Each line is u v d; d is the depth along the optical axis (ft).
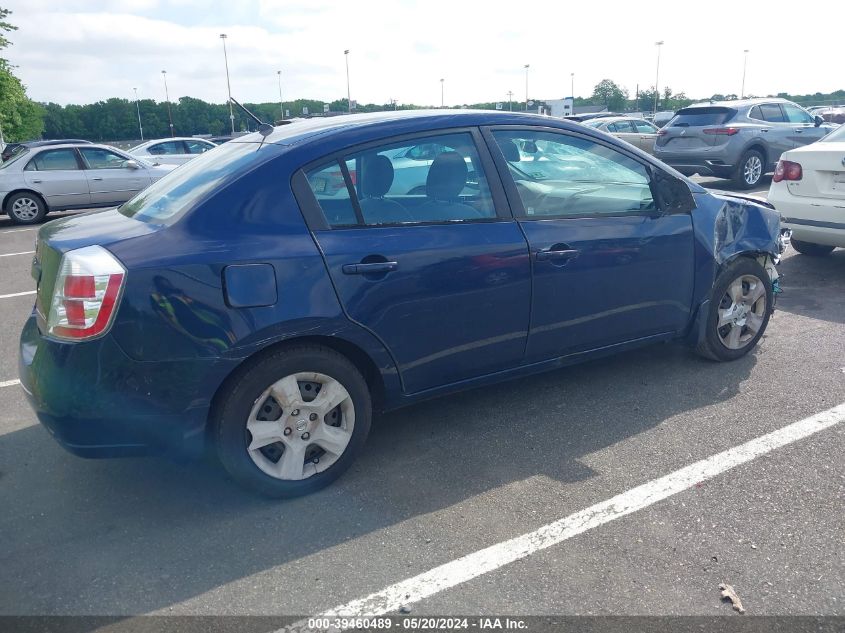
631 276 12.92
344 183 10.48
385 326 10.53
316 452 10.73
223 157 11.21
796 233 21.81
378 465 11.39
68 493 10.85
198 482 11.07
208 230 9.53
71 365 8.93
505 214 11.64
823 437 11.83
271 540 9.48
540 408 13.32
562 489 10.52
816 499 10.03
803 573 8.50
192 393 9.36
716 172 41.73
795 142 43.21
